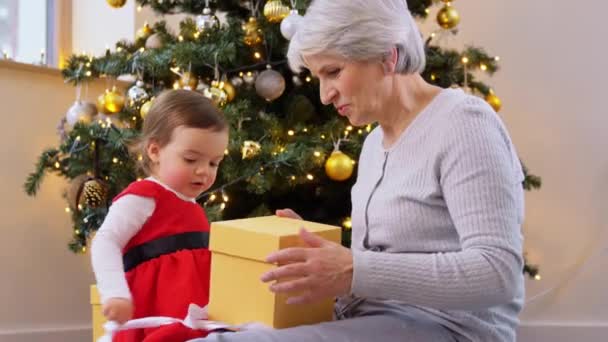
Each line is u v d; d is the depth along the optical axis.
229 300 1.11
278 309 1.06
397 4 1.13
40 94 2.39
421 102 1.19
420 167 1.11
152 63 1.87
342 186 2.04
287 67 2.02
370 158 1.28
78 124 1.94
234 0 2.07
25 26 2.60
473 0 2.60
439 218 1.10
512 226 1.01
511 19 2.58
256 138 1.86
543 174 2.60
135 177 1.97
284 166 1.82
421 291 0.96
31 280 2.42
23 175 2.38
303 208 2.13
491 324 1.11
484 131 1.07
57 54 2.67
